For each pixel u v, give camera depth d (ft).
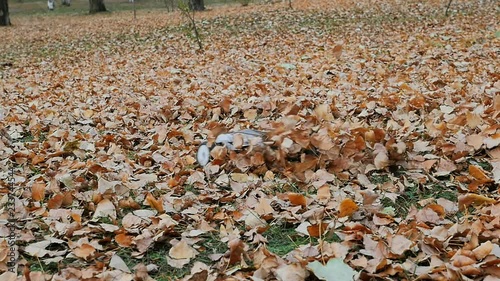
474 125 9.09
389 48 19.02
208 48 23.99
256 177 8.21
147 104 13.10
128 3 60.44
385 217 6.91
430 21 26.23
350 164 8.18
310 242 6.61
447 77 13.37
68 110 13.25
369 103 10.68
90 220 7.29
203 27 30.86
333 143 8.38
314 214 7.01
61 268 6.41
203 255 6.57
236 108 11.45
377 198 7.38
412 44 19.52
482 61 15.28
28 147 10.48
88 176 8.70
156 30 32.19
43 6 64.80
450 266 5.77
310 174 8.06
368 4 33.45
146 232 6.86
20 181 8.63
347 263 6.14
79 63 23.95
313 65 16.48
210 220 7.20
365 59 16.98
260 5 40.52
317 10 32.99
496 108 9.65
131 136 10.59
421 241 6.25
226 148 8.70
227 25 30.71
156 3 59.00
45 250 6.66
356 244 6.47
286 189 7.90
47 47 30.30
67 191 7.98
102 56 25.53
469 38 19.75
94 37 32.37
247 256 6.35
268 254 6.21
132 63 21.83
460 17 26.66
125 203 7.66
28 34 37.17
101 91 15.64
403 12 29.53
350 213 6.95
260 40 24.75
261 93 12.87
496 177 7.62
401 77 13.65
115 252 6.70
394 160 8.22
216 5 47.80
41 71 22.40
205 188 8.03
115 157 9.41
